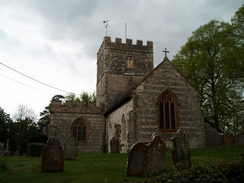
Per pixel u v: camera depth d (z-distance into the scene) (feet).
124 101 84.74
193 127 81.35
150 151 40.09
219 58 107.24
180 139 44.98
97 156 62.08
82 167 45.14
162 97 81.35
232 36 109.50
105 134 106.73
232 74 100.27
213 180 28.32
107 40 120.98
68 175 38.19
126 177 36.96
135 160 38.73
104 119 108.58
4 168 42.47
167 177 32.45
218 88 107.55
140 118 76.74
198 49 121.19
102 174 39.24
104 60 118.93
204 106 115.65
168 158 58.23
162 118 79.77
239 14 104.58
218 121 113.70
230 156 57.77
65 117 103.86
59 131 101.76
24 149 140.97
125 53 121.60
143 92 79.25
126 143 77.25
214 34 116.88
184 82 84.43
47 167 40.68
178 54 129.29
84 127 105.70
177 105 81.61
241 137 95.09
